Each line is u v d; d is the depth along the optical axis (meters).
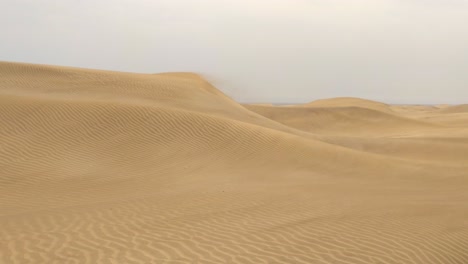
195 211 9.04
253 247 6.87
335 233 7.70
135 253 6.47
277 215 8.89
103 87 30.73
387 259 6.56
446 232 8.14
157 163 14.62
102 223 7.97
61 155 14.46
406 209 10.04
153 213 8.78
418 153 25.09
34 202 9.91
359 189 12.66
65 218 8.26
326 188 12.42
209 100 32.31
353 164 16.95
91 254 6.38
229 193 10.98
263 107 57.69
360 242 7.26
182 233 7.46
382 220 8.77
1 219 8.18
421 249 7.05
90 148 15.36
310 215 8.98
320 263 6.31
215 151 16.41
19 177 12.09
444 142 28.19
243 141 17.59
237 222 8.26
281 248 6.86
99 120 17.55
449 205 10.87
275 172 14.77
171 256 6.39
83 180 12.23
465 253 7.14
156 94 30.30
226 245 6.92
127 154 15.20
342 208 9.78
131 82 32.75
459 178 15.91
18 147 14.58
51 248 6.58
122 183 12.12
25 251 6.42
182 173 13.72
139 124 17.64
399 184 14.19
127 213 8.73
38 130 16.17
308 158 16.97
